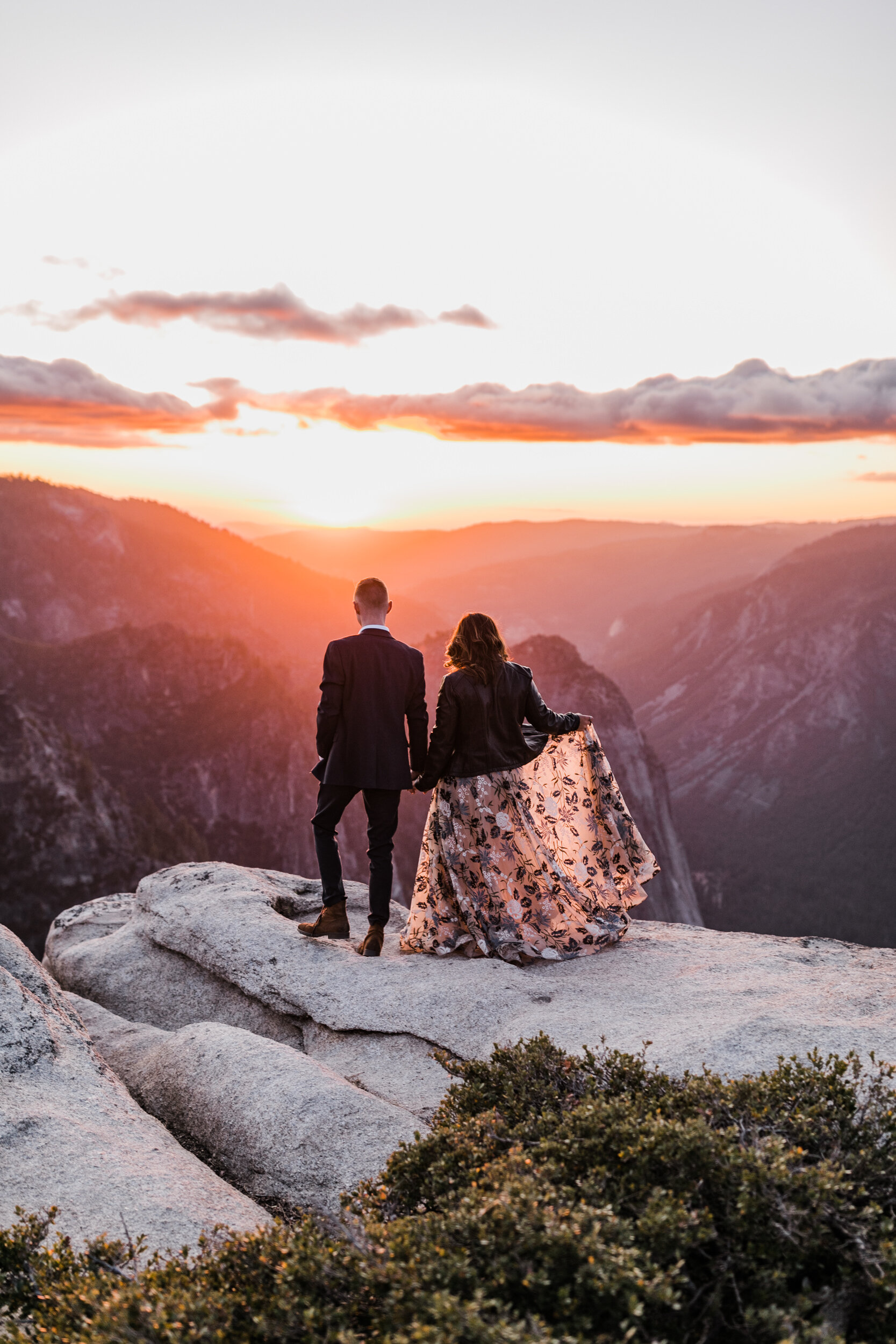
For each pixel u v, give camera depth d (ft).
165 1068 15.71
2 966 16.72
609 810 19.77
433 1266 7.08
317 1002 17.37
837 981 15.19
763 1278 7.22
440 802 18.84
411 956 18.67
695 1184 8.00
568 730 19.35
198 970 20.81
